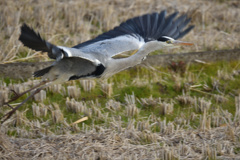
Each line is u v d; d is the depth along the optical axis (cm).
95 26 1620
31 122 1099
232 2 1945
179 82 1330
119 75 1372
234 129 1088
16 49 1398
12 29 1481
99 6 1753
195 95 1323
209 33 1644
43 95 1219
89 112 1152
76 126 1071
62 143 980
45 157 912
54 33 1524
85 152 942
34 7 1683
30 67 1300
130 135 1041
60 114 1122
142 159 931
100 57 1000
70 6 1697
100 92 1289
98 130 1082
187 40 1559
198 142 1026
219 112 1224
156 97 1291
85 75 967
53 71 944
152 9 1783
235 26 1712
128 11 1738
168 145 1016
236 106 1219
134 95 1288
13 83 1276
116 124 1103
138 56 1051
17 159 904
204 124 1100
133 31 1148
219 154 980
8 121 1088
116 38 1111
